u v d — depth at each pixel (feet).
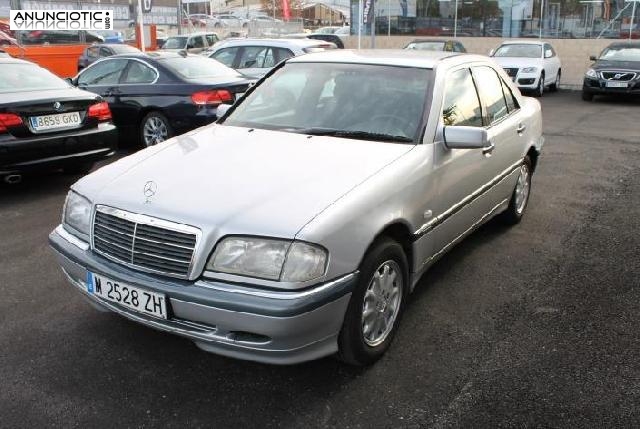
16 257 15.52
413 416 9.29
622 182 23.89
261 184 10.07
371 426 9.07
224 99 27.66
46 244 16.48
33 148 19.97
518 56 59.00
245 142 12.17
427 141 11.94
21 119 19.79
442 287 13.97
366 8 67.92
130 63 29.09
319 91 13.75
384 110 12.74
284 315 8.63
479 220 15.02
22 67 22.49
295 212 9.24
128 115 28.81
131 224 9.67
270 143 12.02
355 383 10.12
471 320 12.36
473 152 13.48
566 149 30.96
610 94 52.44
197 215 9.30
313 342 9.23
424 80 13.14
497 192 15.78
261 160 11.09
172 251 9.28
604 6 66.18
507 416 9.27
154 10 100.42
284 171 10.55
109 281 9.82
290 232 8.87
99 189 10.61
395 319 11.14
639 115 44.39
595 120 41.73
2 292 13.43
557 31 69.05
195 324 9.26
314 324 9.01
